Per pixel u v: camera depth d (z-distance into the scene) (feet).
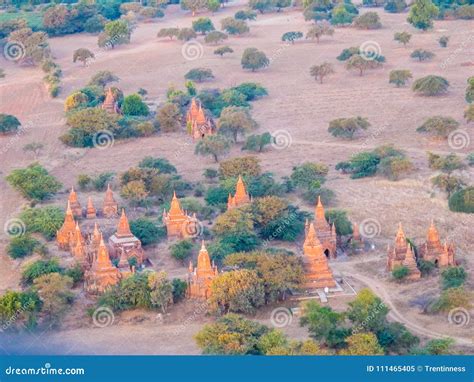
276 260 518.37
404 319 482.69
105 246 542.57
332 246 575.38
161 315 497.87
